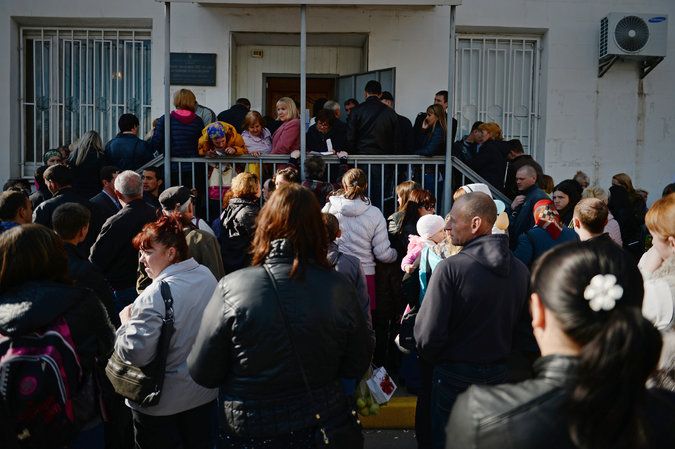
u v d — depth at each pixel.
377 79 8.58
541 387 1.50
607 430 1.37
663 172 8.84
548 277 1.59
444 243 4.32
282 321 2.46
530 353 4.10
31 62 8.76
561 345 1.55
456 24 8.54
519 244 4.54
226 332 2.48
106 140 8.84
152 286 3.32
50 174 5.29
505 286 3.30
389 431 5.02
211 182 6.35
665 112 8.77
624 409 1.37
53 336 2.66
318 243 2.64
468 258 3.32
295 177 5.33
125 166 6.53
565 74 8.67
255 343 2.45
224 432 2.55
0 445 2.11
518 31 8.73
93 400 2.94
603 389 1.37
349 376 2.71
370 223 5.18
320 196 5.70
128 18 8.45
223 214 5.29
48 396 2.61
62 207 3.85
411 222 5.45
